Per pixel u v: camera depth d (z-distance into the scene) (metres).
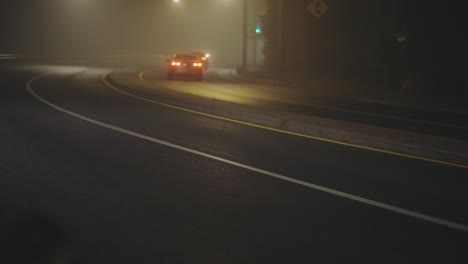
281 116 12.68
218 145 9.46
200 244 4.64
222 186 6.61
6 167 7.15
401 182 7.20
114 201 5.79
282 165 7.99
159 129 11.03
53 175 6.81
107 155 8.21
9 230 4.75
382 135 10.27
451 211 5.92
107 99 16.94
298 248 4.64
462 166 8.50
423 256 4.55
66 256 4.26
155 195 6.09
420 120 15.72
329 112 16.86
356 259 4.43
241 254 4.45
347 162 8.43
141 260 4.25
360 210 5.82
